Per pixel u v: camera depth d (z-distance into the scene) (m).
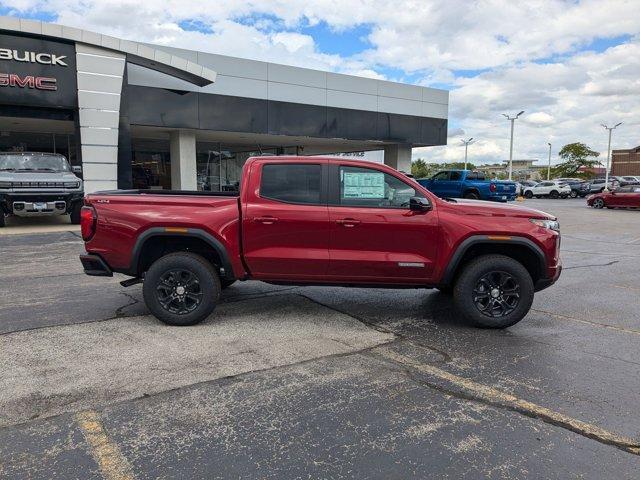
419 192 5.47
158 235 5.38
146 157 24.95
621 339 5.22
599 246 12.70
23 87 15.09
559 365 4.47
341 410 3.59
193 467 2.89
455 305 5.61
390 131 24.38
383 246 5.40
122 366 4.31
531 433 3.30
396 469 2.89
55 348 4.71
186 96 18.77
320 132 22.19
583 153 84.94
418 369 4.35
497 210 5.47
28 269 8.48
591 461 2.98
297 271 5.46
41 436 3.20
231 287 7.36
